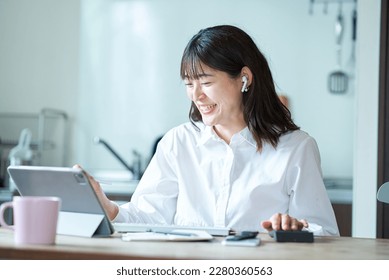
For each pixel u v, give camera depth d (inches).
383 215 147.7
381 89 148.0
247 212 88.0
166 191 94.8
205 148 92.6
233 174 90.0
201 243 65.9
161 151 96.3
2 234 69.4
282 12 203.9
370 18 149.3
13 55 217.3
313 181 89.3
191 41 88.4
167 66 211.3
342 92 200.2
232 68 87.4
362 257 60.1
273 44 204.4
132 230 74.6
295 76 203.2
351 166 199.9
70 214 69.7
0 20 217.5
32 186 70.4
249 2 206.1
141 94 212.7
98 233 68.6
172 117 210.8
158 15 211.9
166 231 73.8
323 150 201.5
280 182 88.4
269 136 89.7
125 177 210.5
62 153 214.2
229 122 91.4
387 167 147.7
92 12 215.2
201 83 87.9
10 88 217.5
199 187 92.2
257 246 65.1
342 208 166.1
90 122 214.5
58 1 215.8
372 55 149.2
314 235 78.8
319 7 201.6
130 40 213.2
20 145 196.1
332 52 201.0
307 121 202.2
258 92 89.9
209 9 208.5
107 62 214.4
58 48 215.5
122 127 213.2
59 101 215.8
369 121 149.2
